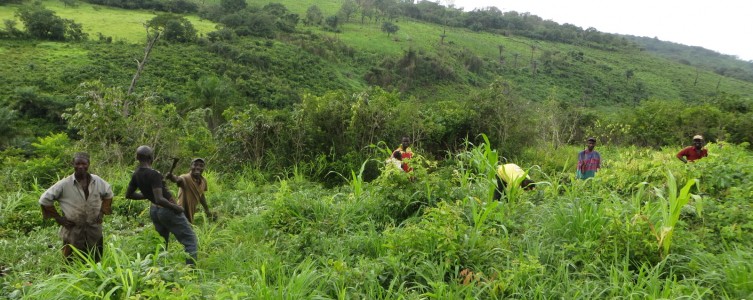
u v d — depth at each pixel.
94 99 11.20
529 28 183.75
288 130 11.31
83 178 4.87
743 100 20.28
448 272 4.28
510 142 13.05
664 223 4.26
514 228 5.27
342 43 103.75
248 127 11.27
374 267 4.21
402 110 12.11
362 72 91.19
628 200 5.81
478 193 6.57
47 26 72.56
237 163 11.24
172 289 3.49
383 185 6.63
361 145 11.40
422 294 3.67
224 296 3.32
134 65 61.72
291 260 4.90
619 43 176.75
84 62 60.94
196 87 43.94
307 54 87.75
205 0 131.75
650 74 129.75
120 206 7.71
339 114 11.45
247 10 111.50
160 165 11.28
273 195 8.67
